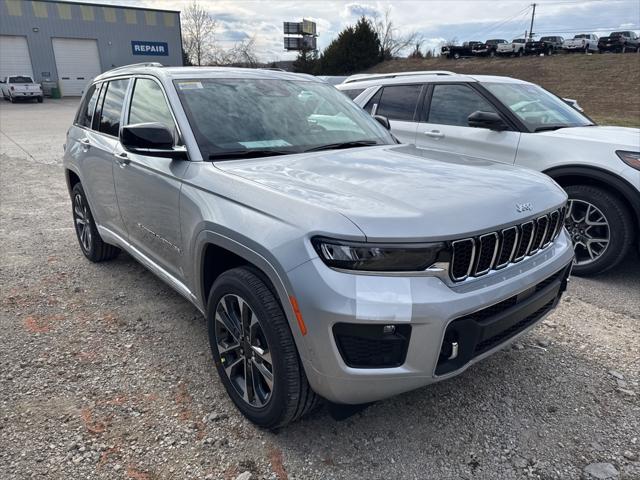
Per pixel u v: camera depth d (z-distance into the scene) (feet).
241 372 8.55
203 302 9.27
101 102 13.99
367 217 6.62
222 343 8.68
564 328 11.65
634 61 119.03
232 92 10.83
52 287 13.71
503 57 149.89
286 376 7.19
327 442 7.91
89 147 13.71
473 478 7.25
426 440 7.98
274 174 8.35
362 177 8.22
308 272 6.59
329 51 175.52
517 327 8.07
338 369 6.57
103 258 15.42
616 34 139.85
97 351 10.46
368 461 7.54
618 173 13.83
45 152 39.93
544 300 8.25
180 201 9.21
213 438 7.96
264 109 10.76
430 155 10.26
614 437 8.07
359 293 6.39
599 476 7.28
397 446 7.84
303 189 7.57
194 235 8.73
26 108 92.07
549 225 8.50
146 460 7.48
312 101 11.77
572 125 17.25
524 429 8.25
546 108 17.80
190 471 7.29
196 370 9.81
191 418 8.42
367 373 6.56
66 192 26.03
